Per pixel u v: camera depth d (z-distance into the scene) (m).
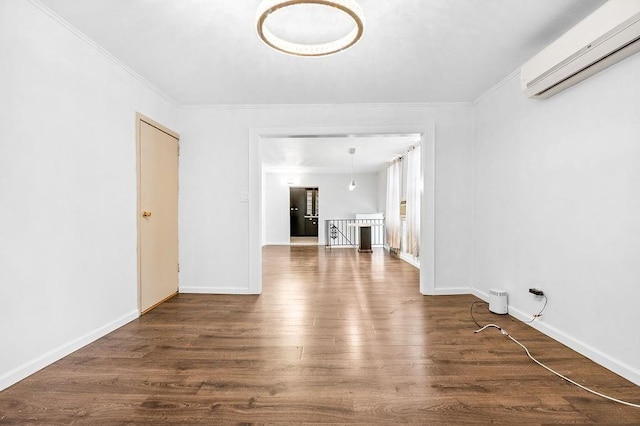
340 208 9.66
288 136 3.78
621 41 1.64
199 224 3.75
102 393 1.65
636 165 1.74
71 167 2.15
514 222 2.84
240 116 3.73
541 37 2.25
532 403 1.56
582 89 2.08
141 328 2.60
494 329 2.55
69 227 2.13
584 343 2.08
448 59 2.58
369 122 3.66
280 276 4.80
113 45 2.37
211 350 2.18
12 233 1.74
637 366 1.73
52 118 2.00
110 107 2.54
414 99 3.53
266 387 1.71
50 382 1.75
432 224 3.62
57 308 2.03
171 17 2.01
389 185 7.73
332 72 2.83
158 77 2.95
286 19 2.00
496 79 2.99
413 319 2.81
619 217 1.83
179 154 3.73
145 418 1.45
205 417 1.46
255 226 3.72
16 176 1.77
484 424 1.41
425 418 1.46
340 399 1.61
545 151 2.44
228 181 3.73
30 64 1.85
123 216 2.71
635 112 1.74
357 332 2.51
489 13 1.96
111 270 2.56
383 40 2.28
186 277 3.76
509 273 2.93
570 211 2.19
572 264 2.18
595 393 1.64
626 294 1.79
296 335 2.45
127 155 2.77
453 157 3.65
